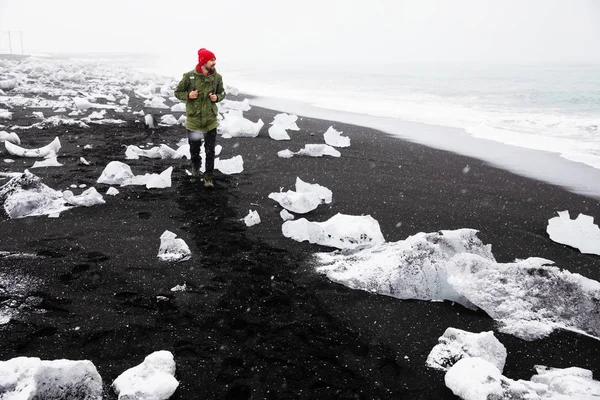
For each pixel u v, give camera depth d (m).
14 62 25.39
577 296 2.99
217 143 8.19
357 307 3.02
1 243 3.62
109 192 4.94
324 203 5.16
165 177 5.30
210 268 3.41
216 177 5.89
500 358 2.53
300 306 2.97
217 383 2.20
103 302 2.86
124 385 2.06
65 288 3.00
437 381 2.35
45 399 1.89
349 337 2.68
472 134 10.29
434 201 5.45
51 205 4.44
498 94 18.73
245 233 4.13
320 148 7.48
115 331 2.56
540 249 4.19
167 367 2.19
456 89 21.08
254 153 7.50
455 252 3.48
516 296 3.06
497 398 2.10
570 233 4.32
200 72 5.25
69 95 13.38
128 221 4.24
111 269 3.29
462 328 2.87
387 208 5.10
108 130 8.48
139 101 13.65
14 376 1.88
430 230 4.50
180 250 3.57
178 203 4.81
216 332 2.62
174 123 9.69
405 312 3.01
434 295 3.21
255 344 2.53
